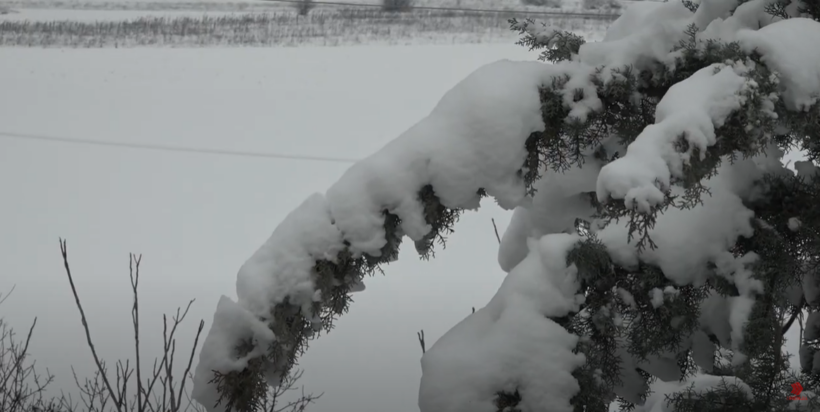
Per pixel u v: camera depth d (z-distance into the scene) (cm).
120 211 1298
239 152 1515
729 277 189
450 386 180
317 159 1410
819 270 199
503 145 182
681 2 202
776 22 185
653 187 157
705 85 172
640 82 194
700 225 189
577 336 181
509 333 181
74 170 1454
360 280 191
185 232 1235
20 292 763
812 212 192
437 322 639
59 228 1220
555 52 202
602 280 187
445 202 185
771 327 189
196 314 651
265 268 186
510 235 228
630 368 213
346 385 423
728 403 202
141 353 482
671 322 187
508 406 179
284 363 188
